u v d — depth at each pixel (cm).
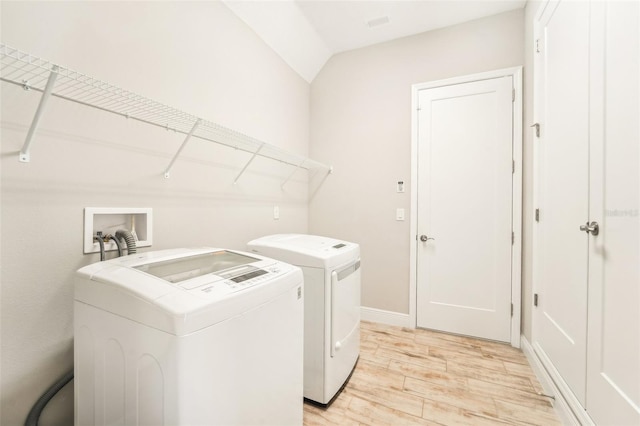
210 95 175
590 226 119
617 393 101
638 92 94
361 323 266
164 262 107
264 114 228
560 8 154
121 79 126
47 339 105
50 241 105
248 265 109
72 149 111
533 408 151
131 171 132
